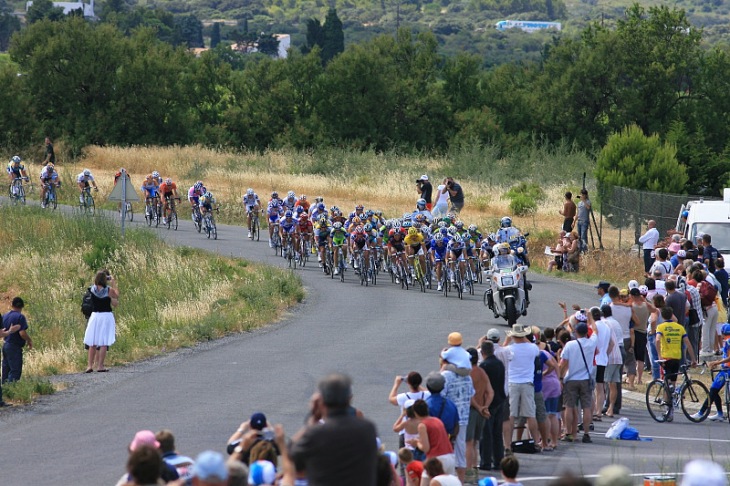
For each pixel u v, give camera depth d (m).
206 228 138.75
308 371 66.75
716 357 78.38
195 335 81.50
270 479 27.67
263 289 100.56
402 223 108.31
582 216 127.06
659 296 67.81
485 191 195.12
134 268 113.19
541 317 87.69
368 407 56.34
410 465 37.06
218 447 46.78
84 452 46.25
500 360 46.56
